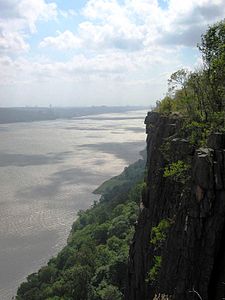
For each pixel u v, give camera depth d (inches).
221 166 1019.9
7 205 5930.1
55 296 3238.2
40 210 5753.0
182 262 1087.6
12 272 4057.6
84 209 5821.9
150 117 2883.9
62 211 5738.2
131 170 7500.0
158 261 1390.3
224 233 1005.2
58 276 3720.5
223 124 1200.8
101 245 4079.7
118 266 3307.1
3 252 4468.5
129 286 1860.2
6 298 3622.0
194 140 1296.8
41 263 4220.0
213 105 1414.9
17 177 7642.7
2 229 5068.9
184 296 1055.6
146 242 1684.3
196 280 1029.8
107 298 3011.8
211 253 1007.6
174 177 1328.7
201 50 1513.3
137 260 1752.0
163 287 1182.9
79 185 7145.7
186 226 1072.2
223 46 1397.6
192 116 1498.5
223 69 1358.3
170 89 2119.8
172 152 1454.2
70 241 4525.1
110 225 4456.2
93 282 3400.6
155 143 1894.7
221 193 1009.5
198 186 1035.9
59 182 7327.8
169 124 1724.9
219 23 1453.0
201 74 1578.5
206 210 1018.1
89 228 4788.4
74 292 3235.7
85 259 3740.2
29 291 3457.2
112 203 5497.1
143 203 1855.3
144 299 1656.0
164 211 1503.4
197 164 1047.0
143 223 1769.2
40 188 6884.8
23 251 4495.6
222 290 972.6
